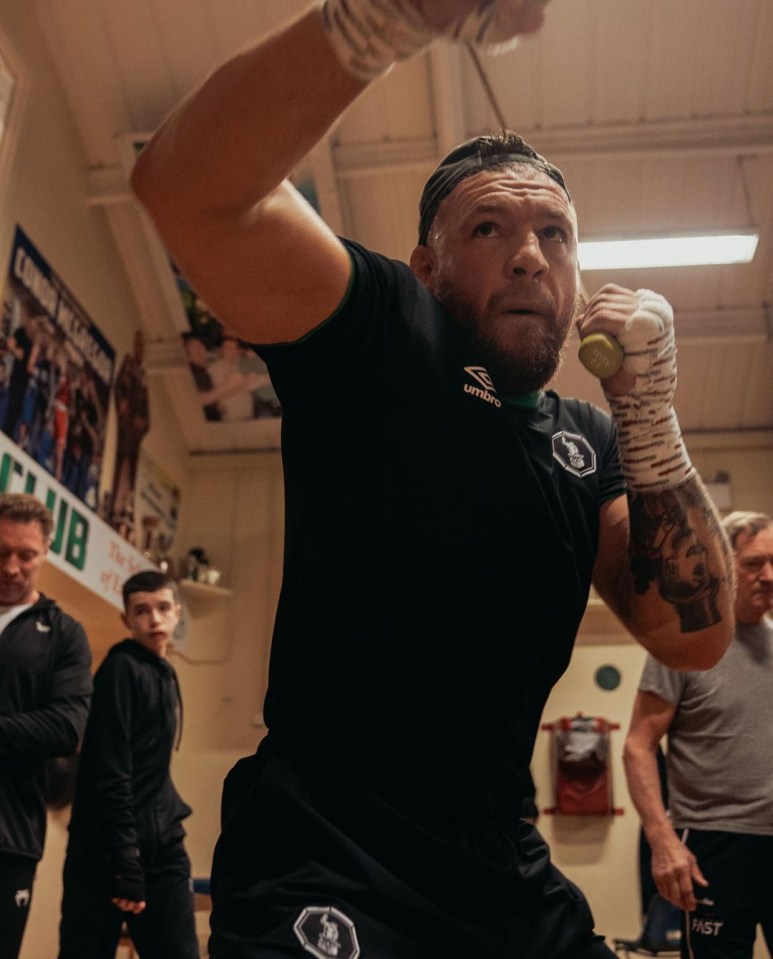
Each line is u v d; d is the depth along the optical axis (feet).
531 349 3.78
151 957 10.19
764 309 25.27
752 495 26.81
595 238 22.43
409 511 3.42
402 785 3.39
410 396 3.43
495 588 3.52
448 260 3.91
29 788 8.86
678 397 27.22
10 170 18.95
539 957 3.53
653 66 21.34
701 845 8.52
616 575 4.33
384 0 2.37
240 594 27.40
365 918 3.14
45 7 20.85
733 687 8.74
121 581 21.97
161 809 10.59
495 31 2.30
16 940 8.52
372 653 3.40
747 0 20.31
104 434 22.77
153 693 10.82
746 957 8.28
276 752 3.53
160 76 21.97
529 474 3.64
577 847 22.94
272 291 3.14
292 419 3.52
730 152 21.85
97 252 23.22
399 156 22.31
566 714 24.07
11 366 18.42
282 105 2.59
